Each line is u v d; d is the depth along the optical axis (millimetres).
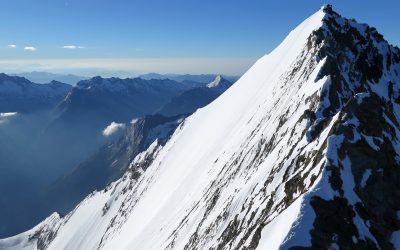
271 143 89875
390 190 41938
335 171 41156
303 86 96875
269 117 109875
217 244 70188
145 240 131250
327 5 144500
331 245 35156
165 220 132375
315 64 108688
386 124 48594
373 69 118562
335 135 44938
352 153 43375
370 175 42344
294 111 90375
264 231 40000
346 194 39750
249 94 174250
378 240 37906
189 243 87062
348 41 122562
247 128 128750
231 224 70000
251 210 63812
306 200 38000
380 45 128375
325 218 36812
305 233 35531
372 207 40188
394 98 116125
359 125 46344
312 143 55875
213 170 127125
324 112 77250
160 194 187875
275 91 129750
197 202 112875
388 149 45375
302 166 51125
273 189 60250
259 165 85312
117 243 193125
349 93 84375
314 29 128250
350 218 37938
